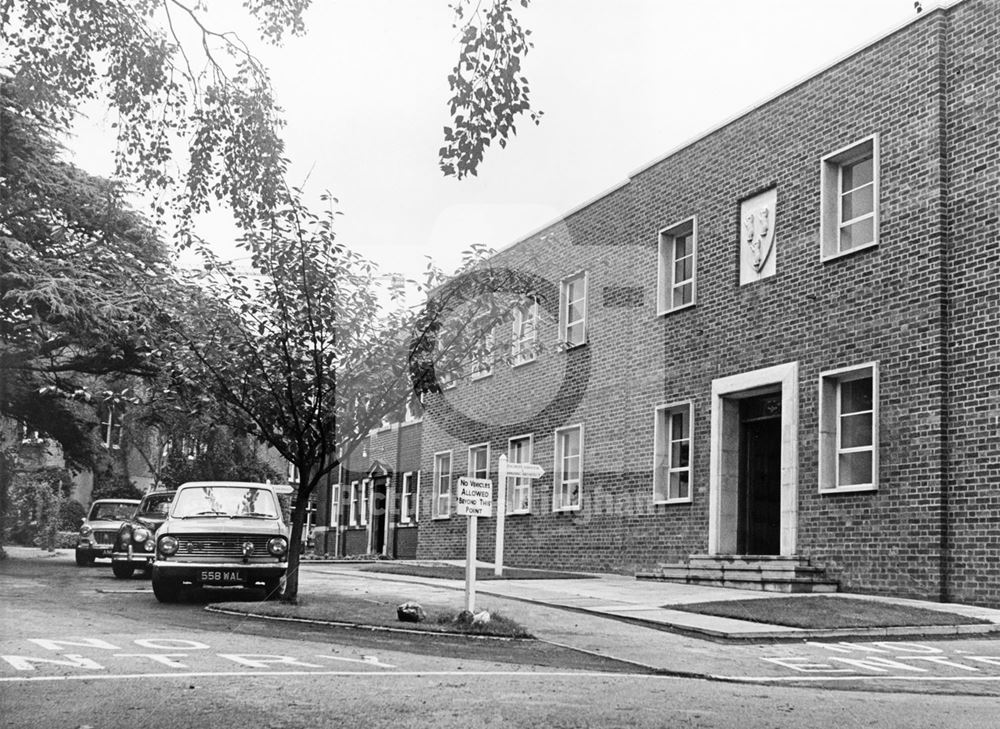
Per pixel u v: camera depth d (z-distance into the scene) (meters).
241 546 14.82
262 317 12.87
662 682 8.31
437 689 7.39
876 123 16.88
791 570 16.91
